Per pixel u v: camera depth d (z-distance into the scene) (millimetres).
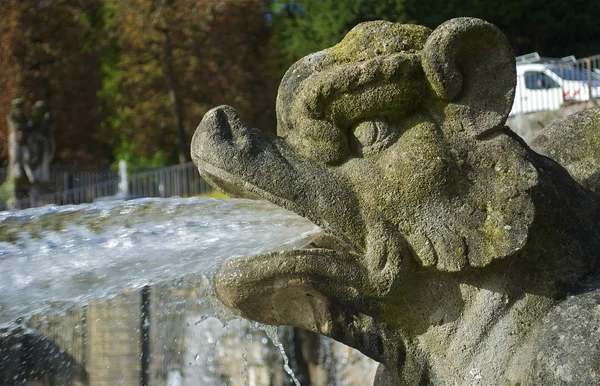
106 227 2029
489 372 1780
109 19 23219
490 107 1784
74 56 20609
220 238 1959
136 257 1992
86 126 21312
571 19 16938
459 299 1807
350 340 1846
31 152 14984
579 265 1857
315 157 1784
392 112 1790
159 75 19953
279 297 1782
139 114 20250
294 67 1885
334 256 1741
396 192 1740
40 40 20375
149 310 5047
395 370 1876
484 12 14930
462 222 1730
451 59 1746
